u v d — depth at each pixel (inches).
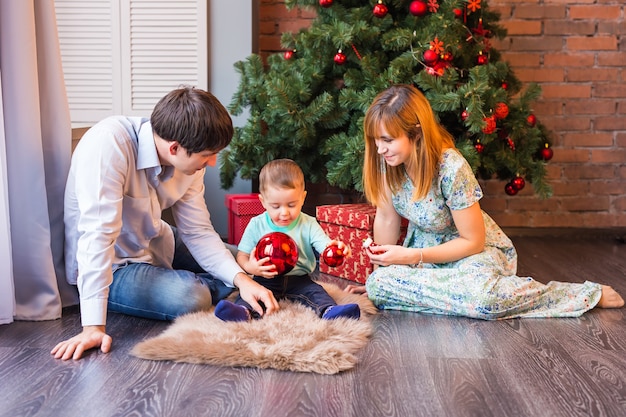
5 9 79.9
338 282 108.3
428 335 79.0
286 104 112.9
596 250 139.3
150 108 137.2
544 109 155.4
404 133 84.4
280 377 64.8
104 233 72.1
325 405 58.5
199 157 72.6
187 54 135.3
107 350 70.7
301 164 126.1
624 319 86.4
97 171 72.8
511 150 123.4
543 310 88.1
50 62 86.0
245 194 125.2
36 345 73.4
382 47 116.6
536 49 153.7
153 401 58.8
